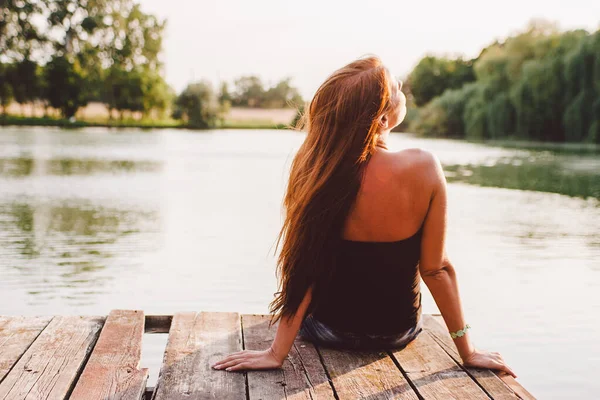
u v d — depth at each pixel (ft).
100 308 14.67
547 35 115.44
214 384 7.17
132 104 179.32
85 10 168.04
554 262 19.95
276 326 9.20
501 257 20.53
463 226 26.40
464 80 186.80
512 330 13.51
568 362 11.80
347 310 7.98
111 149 78.38
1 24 157.28
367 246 7.59
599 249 21.83
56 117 167.84
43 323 9.01
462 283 17.34
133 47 178.81
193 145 92.12
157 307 14.79
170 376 7.36
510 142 105.81
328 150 7.49
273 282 17.06
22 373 7.30
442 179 7.46
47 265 18.81
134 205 31.68
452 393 7.06
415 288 8.04
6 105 161.99
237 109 209.36
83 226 25.48
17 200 32.99
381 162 7.43
